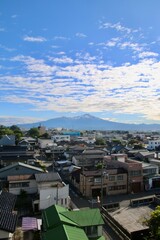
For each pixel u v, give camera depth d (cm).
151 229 2195
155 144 9756
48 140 9425
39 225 2478
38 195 3366
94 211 2233
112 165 4941
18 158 5700
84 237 1848
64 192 3269
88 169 4572
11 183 3556
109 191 4138
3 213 1916
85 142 10681
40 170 4162
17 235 2381
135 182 4331
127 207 3281
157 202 3341
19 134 10344
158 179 4544
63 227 1897
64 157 7200
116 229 2488
